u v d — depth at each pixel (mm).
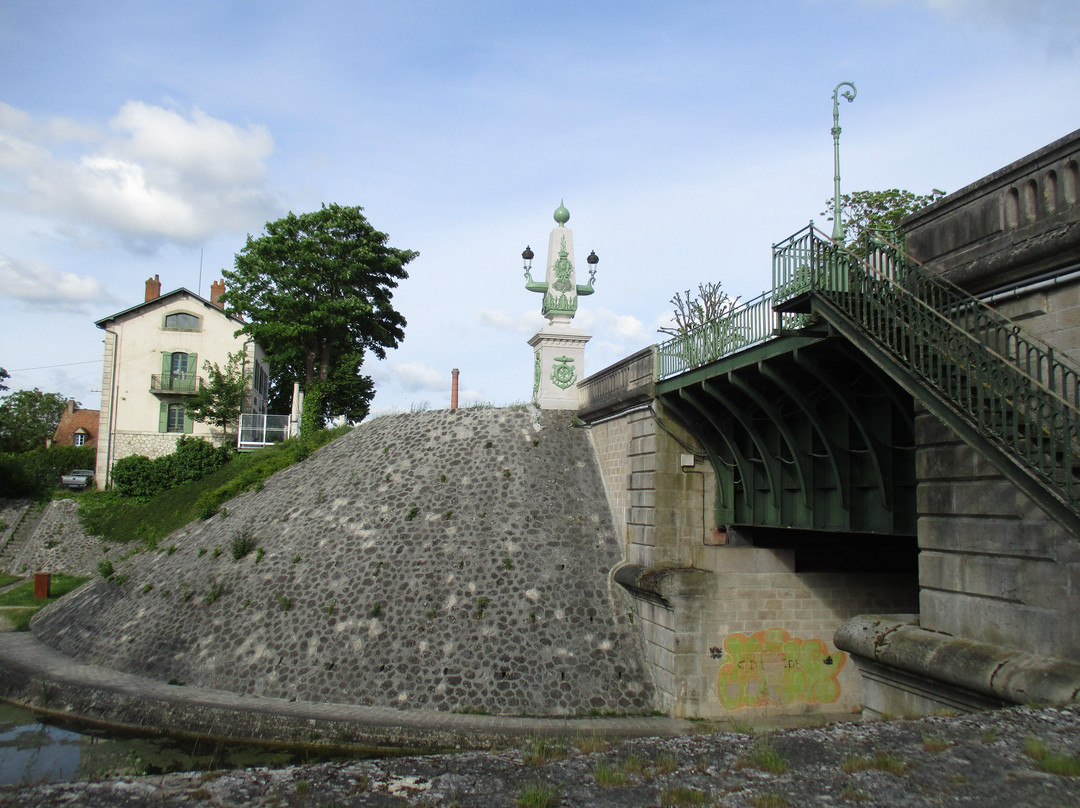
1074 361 8898
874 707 11320
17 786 7707
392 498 23906
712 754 8133
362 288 42562
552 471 24484
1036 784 6371
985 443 8750
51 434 71562
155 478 39000
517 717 17656
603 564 21609
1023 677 8688
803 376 14773
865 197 30016
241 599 21453
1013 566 9477
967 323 10359
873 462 13461
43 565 36156
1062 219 9047
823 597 18797
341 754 16297
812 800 6582
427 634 19562
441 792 7266
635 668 19234
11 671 20672
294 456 30406
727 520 18844
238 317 46156
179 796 7266
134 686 19156
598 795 7105
